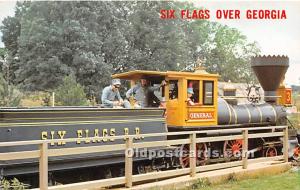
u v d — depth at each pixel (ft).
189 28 169.89
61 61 125.80
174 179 31.12
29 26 133.69
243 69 192.03
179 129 37.04
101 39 130.00
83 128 28.58
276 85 48.19
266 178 36.42
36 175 26.84
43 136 26.40
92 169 32.07
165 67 138.92
